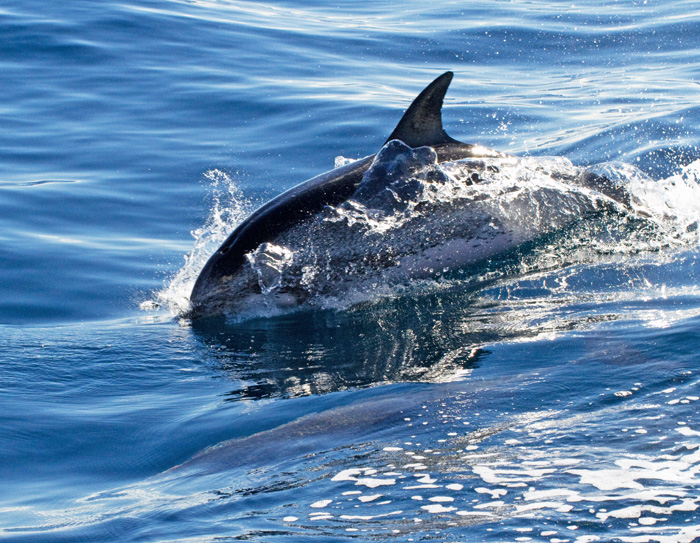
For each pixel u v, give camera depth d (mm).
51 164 42250
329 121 47219
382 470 15258
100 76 54656
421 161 29312
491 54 60406
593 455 15047
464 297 27141
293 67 57188
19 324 27406
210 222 36031
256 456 16719
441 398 18672
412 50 61375
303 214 28203
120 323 27406
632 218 31672
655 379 18328
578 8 70812
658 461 14672
